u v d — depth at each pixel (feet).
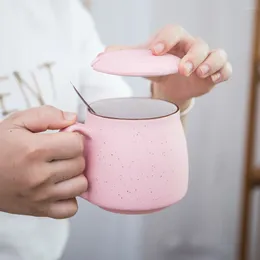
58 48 2.69
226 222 4.39
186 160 1.77
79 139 1.68
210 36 3.86
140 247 4.33
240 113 4.07
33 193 1.69
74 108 2.80
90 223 4.16
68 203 1.77
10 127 1.72
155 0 3.73
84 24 2.85
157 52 1.80
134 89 3.82
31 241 2.60
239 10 3.81
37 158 1.64
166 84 2.24
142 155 1.63
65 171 1.67
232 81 3.98
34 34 2.61
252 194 4.26
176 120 1.71
